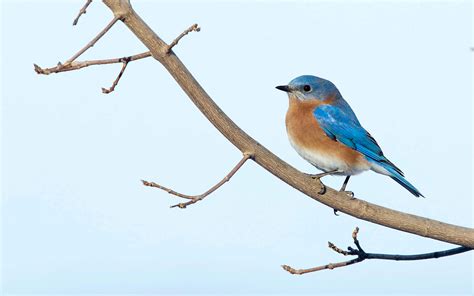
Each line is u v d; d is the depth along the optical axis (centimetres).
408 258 1111
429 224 1088
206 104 965
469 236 1077
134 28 924
